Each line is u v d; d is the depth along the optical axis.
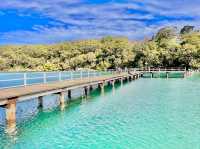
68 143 13.84
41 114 20.56
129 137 14.80
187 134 15.38
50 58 114.69
